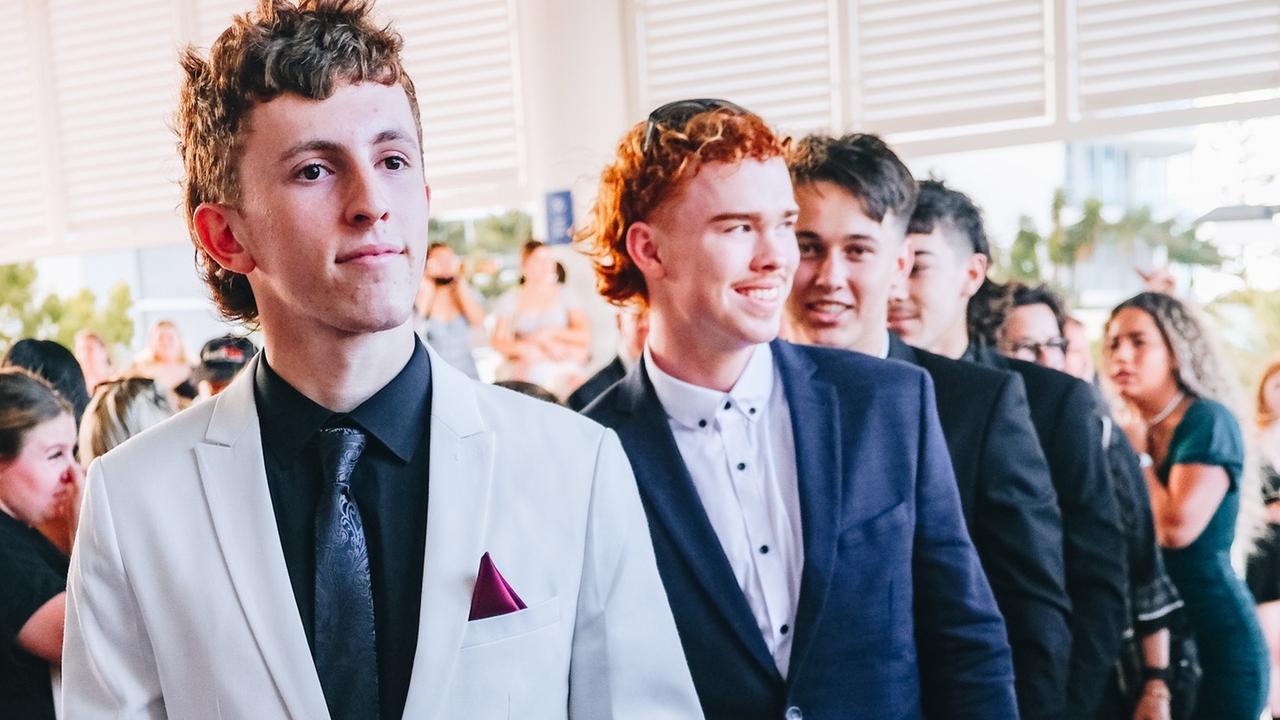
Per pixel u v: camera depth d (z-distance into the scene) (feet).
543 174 10.50
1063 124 8.77
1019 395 8.15
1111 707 8.25
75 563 3.86
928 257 8.50
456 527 3.76
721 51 10.03
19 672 10.95
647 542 4.28
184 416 4.07
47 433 11.65
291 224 3.51
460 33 11.38
